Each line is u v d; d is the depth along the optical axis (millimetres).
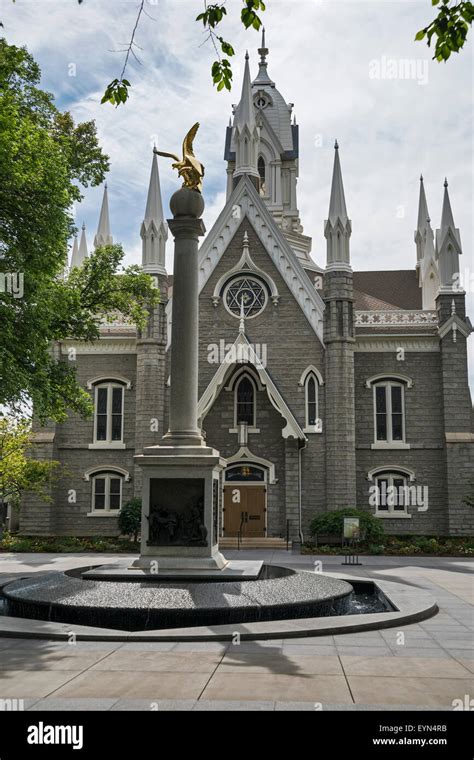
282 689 8930
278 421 39281
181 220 18750
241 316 39438
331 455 37938
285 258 40531
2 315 19922
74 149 28891
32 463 35656
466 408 39062
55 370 24281
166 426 39375
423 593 17172
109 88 9742
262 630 12234
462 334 39594
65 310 23812
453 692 8898
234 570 16547
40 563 27281
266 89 63875
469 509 37938
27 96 24750
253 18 9273
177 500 17078
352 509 35875
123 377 40688
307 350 39594
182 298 18500
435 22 8938
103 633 12031
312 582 16078
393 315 41250
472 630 13297
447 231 40375
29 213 20531
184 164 19281
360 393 40125
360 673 9797
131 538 36625
